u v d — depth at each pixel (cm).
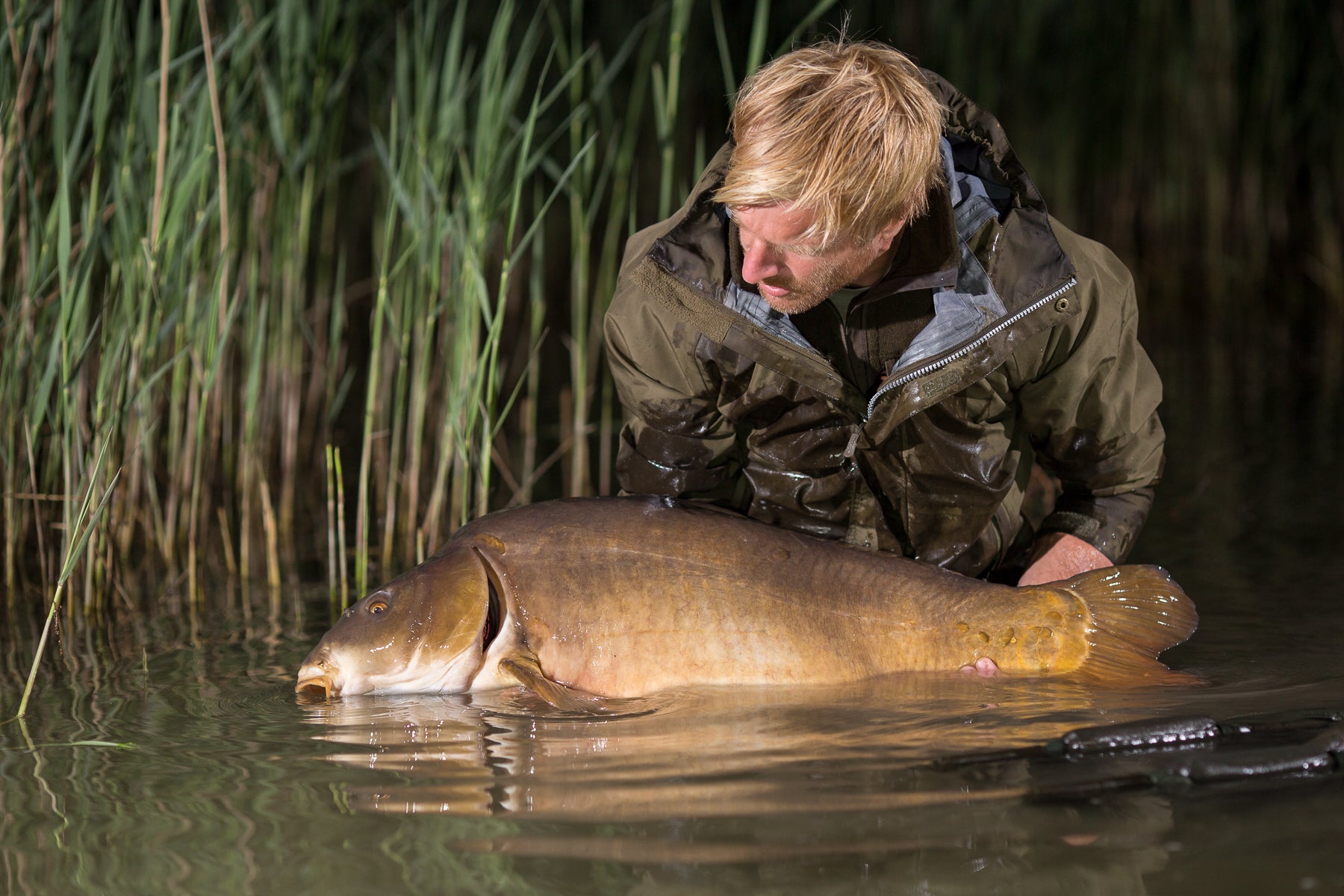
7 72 405
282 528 506
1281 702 275
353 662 304
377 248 662
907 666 306
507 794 232
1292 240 1086
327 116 550
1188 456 590
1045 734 256
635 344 317
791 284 271
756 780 235
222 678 323
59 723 285
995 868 196
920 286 288
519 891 193
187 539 482
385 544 464
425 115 490
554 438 652
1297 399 720
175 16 435
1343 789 221
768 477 329
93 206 405
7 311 427
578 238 504
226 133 479
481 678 307
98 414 400
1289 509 486
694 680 302
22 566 441
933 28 998
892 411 295
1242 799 218
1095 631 304
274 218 539
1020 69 1016
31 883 201
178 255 442
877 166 254
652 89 976
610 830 214
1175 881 189
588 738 265
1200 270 1059
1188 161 1047
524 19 897
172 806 231
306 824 221
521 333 924
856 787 230
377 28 605
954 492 318
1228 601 370
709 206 294
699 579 308
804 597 307
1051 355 301
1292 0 1045
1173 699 280
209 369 431
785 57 266
